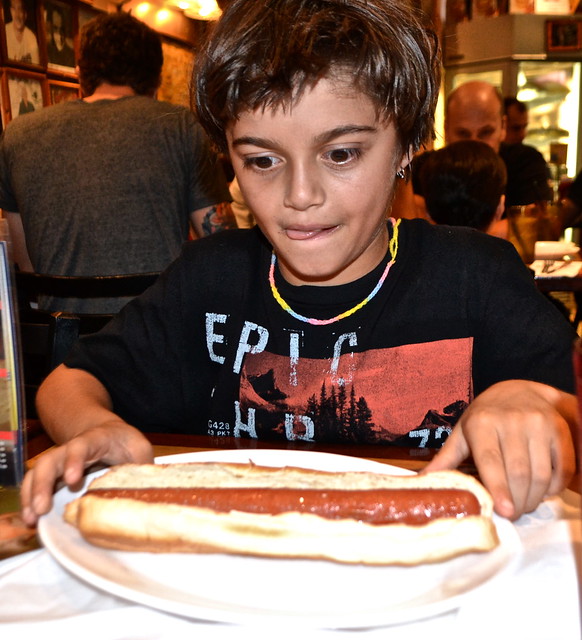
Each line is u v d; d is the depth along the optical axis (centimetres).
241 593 46
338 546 50
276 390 110
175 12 498
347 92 77
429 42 97
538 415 65
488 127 344
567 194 395
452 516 50
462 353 108
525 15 564
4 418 68
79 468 58
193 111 100
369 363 108
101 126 217
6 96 340
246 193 86
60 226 220
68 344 120
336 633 44
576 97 596
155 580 48
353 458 66
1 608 47
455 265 112
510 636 43
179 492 53
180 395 114
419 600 45
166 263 223
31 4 361
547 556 51
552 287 238
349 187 82
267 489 53
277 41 79
